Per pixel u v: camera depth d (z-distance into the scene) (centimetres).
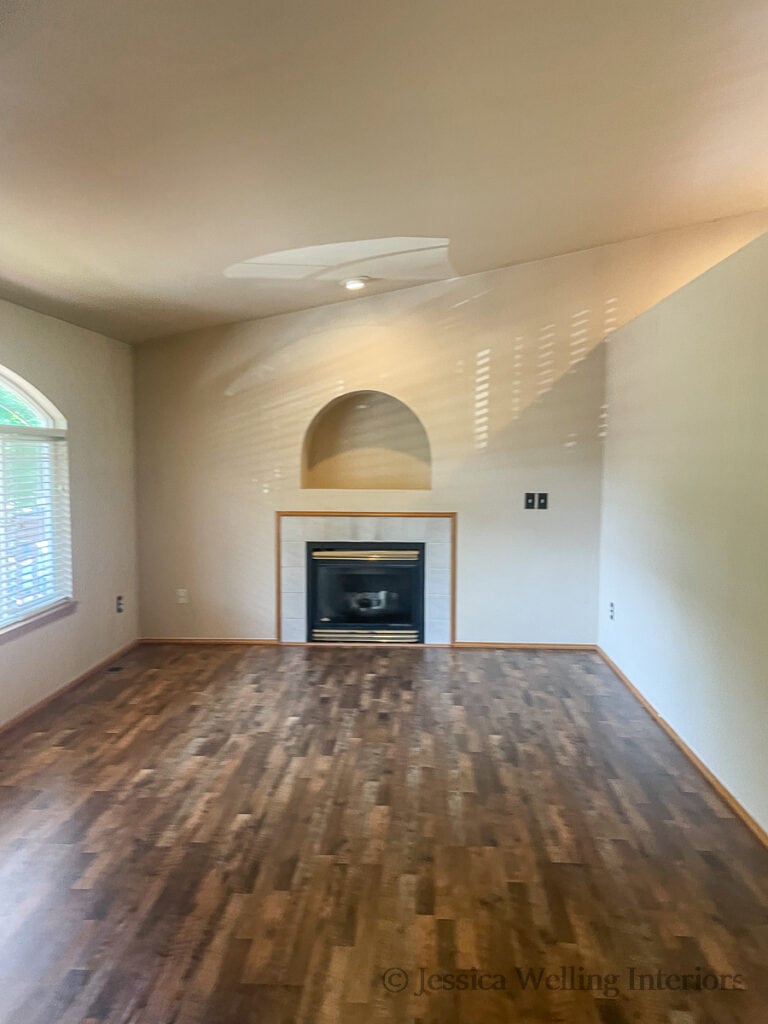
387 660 484
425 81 203
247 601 524
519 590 508
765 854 253
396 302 494
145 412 516
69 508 423
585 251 472
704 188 373
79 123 196
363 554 514
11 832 264
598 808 285
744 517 275
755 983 191
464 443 500
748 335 269
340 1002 184
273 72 184
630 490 428
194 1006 182
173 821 272
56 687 411
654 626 382
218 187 256
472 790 299
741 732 279
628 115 255
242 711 388
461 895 229
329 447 545
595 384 483
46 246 291
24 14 146
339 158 248
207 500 520
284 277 400
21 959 198
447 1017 180
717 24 198
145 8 149
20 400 391
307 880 236
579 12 180
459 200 317
